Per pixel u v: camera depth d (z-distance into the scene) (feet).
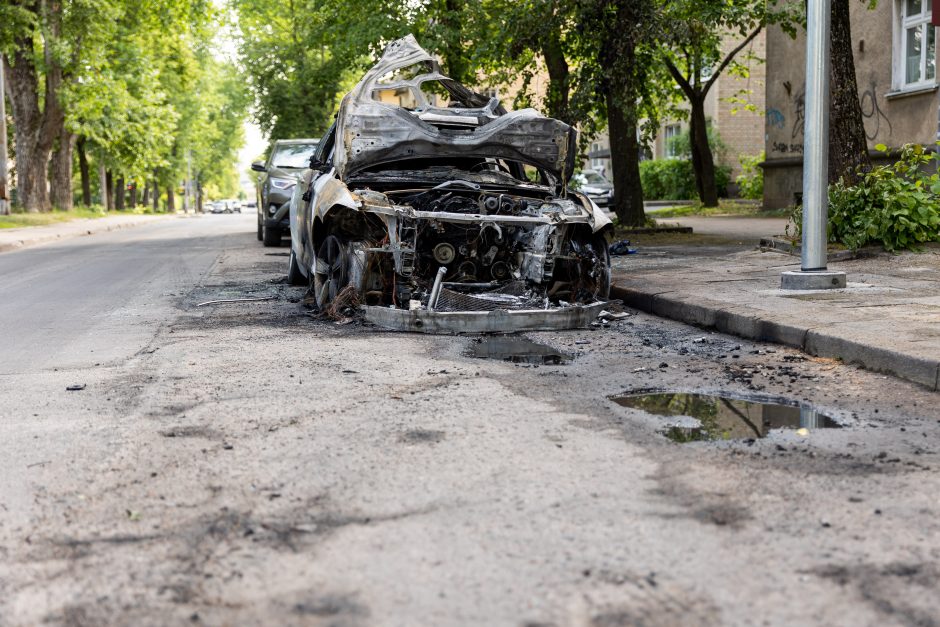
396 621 8.31
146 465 13.00
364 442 13.98
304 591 8.94
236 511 11.10
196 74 162.61
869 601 8.61
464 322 24.06
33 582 9.26
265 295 33.22
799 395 17.01
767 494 11.46
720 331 24.57
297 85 116.26
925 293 26.71
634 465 12.71
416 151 28.09
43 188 123.54
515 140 28.50
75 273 44.75
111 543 10.19
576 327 24.93
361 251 25.58
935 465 12.59
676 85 105.19
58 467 13.00
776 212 81.25
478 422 15.11
